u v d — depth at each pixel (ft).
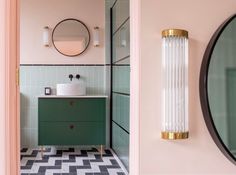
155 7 4.75
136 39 4.76
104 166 11.25
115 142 13.08
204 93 4.68
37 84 14.29
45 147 14.16
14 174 4.40
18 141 4.52
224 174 4.87
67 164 11.51
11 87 4.35
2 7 4.30
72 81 14.38
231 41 4.75
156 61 4.74
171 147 4.79
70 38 14.34
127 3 10.11
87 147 14.38
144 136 4.73
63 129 12.58
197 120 4.84
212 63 4.71
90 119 12.70
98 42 14.34
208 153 4.85
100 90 14.47
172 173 4.78
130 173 5.00
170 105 4.61
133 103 4.84
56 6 14.30
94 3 14.39
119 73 11.94
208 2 4.87
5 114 4.29
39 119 12.48
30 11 14.20
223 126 4.70
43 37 14.20
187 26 4.83
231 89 4.72
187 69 4.68
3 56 4.28
